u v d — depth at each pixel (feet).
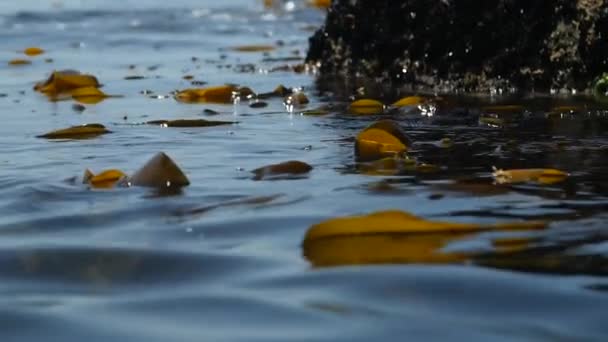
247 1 107.86
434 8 52.90
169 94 52.13
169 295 20.13
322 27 59.77
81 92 51.75
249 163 33.24
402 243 22.94
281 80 56.08
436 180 29.94
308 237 23.47
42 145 37.65
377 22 55.77
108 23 88.53
